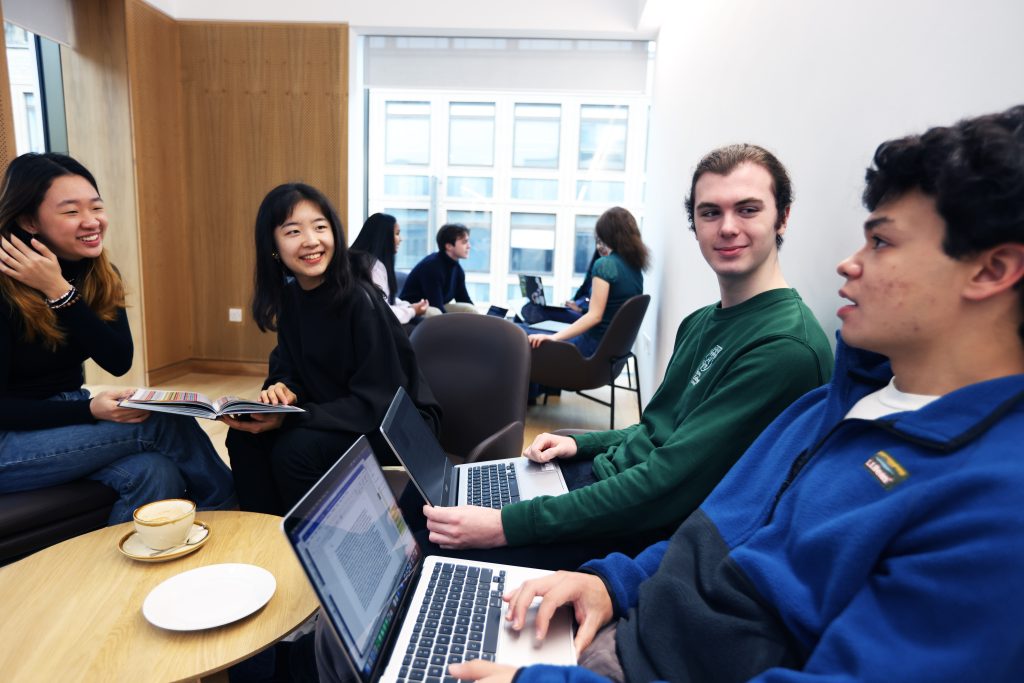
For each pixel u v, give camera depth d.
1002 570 0.54
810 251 1.37
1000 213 0.61
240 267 4.52
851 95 1.19
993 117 0.65
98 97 3.88
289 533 0.72
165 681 0.88
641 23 4.07
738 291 1.31
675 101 3.43
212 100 4.38
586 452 1.58
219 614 1.00
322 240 1.86
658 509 1.17
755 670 0.74
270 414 1.78
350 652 0.76
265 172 4.43
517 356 2.02
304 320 1.98
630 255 3.46
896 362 0.76
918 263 0.68
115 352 1.86
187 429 1.83
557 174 5.57
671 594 0.87
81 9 3.78
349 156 4.44
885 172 0.71
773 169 1.24
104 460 1.72
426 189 5.64
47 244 1.77
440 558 1.10
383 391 1.91
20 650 0.93
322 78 4.34
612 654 0.89
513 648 0.88
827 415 0.88
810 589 0.74
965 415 0.66
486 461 1.69
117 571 1.16
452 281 4.72
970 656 0.54
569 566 1.20
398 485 1.81
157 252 4.21
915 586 0.59
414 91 5.43
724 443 1.13
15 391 1.78
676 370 1.45
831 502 0.75
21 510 1.57
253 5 4.30
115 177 3.97
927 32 0.94
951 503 0.61
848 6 1.21
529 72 4.59
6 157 2.80
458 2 4.29
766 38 1.73
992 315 0.66
